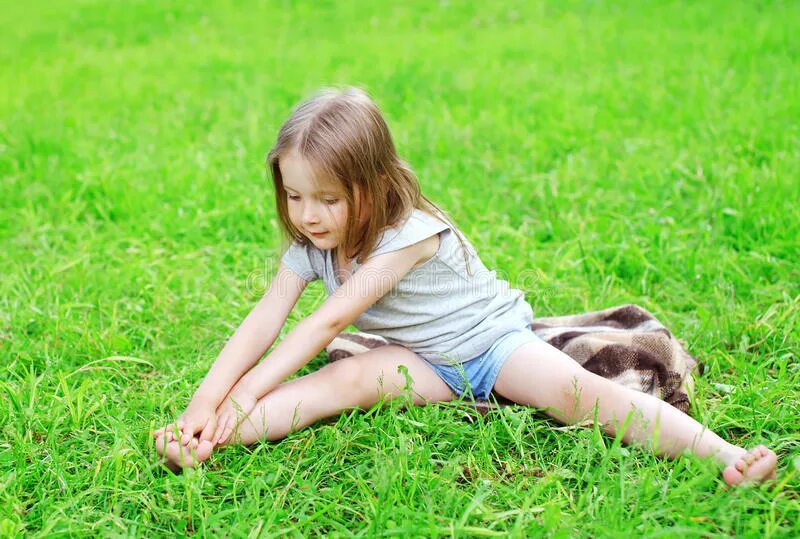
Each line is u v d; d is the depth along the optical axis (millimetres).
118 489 2055
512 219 3967
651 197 3943
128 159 4754
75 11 9961
